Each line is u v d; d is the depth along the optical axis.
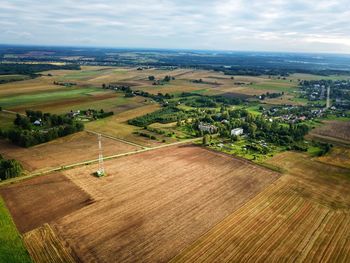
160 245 55.16
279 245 56.06
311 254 53.88
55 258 51.09
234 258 52.31
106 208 66.88
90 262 50.41
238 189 77.81
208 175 85.81
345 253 54.38
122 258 51.50
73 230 58.81
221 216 65.12
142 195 73.12
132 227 60.19
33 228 59.12
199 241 56.56
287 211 67.75
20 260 50.38
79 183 78.50
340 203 71.88
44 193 72.94
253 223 62.81
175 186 78.31
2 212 64.12
